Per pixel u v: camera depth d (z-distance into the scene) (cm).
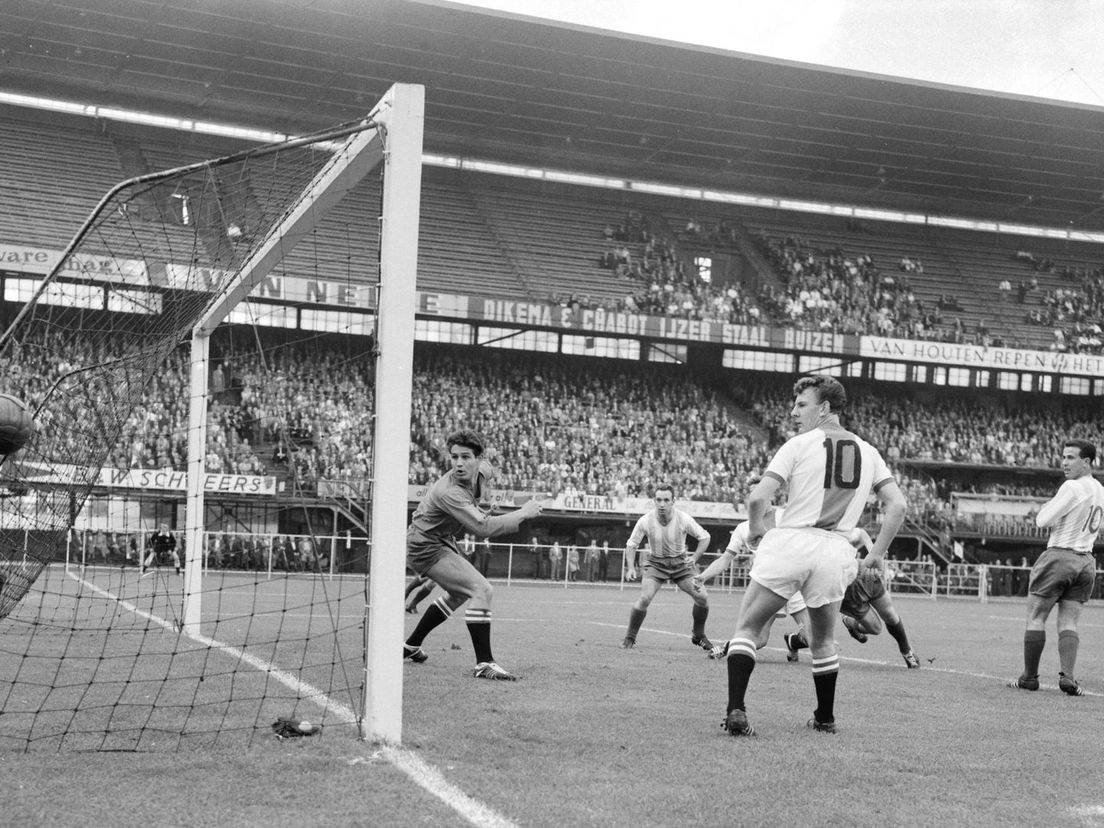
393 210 541
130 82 3562
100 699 639
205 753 484
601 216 4275
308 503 3042
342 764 464
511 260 3925
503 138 4009
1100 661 1241
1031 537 3784
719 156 4147
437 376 3741
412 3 3238
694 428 3825
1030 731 643
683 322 3734
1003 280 4491
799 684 843
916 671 1024
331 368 3469
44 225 3225
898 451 3962
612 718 616
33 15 3141
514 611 1856
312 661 835
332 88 3612
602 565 3145
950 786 471
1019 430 4184
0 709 601
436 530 818
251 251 890
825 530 594
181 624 1063
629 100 3747
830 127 3934
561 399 3788
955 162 4178
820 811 413
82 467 745
